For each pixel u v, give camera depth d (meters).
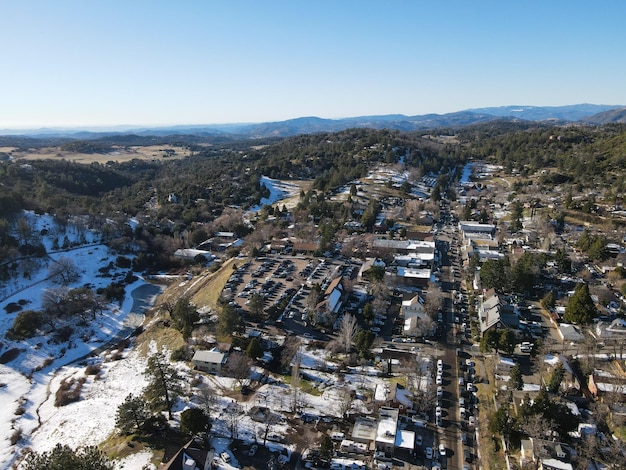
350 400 79.31
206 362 95.25
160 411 80.25
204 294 137.50
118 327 135.12
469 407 79.12
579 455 64.38
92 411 88.00
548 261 141.62
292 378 88.38
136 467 66.12
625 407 73.69
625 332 97.31
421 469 65.44
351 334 100.94
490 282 124.38
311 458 67.75
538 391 80.31
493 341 93.94
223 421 77.00
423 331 104.69
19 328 123.56
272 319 115.44
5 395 101.31
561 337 101.06
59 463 53.88
